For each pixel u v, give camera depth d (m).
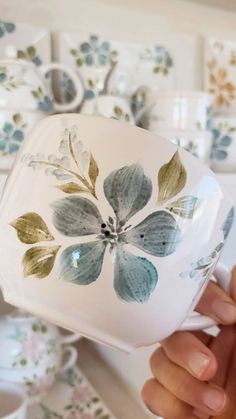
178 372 0.26
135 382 0.42
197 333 0.30
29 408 0.40
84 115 0.18
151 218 0.18
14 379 0.40
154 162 0.18
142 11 0.47
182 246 0.19
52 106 0.37
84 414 0.40
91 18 0.45
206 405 0.25
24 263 0.19
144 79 0.47
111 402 0.42
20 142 0.34
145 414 0.40
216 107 0.52
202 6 0.50
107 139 0.18
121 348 0.20
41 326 0.41
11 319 0.41
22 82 0.35
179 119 0.40
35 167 0.18
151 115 0.41
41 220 0.18
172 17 0.49
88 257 0.18
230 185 0.40
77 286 0.18
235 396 0.28
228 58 0.52
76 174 0.18
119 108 0.38
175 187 0.18
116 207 0.18
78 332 0.19
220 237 0.20
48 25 0.43
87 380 0.44
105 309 0.19
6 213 0.19
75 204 0.18
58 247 0.18
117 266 0.18
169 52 0.49
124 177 0.18
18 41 0.41
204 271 0.20
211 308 0.25
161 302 0.19
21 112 0.34
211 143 0.43
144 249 0.18
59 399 0.41
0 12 0.41
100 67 0.44
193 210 0.19
